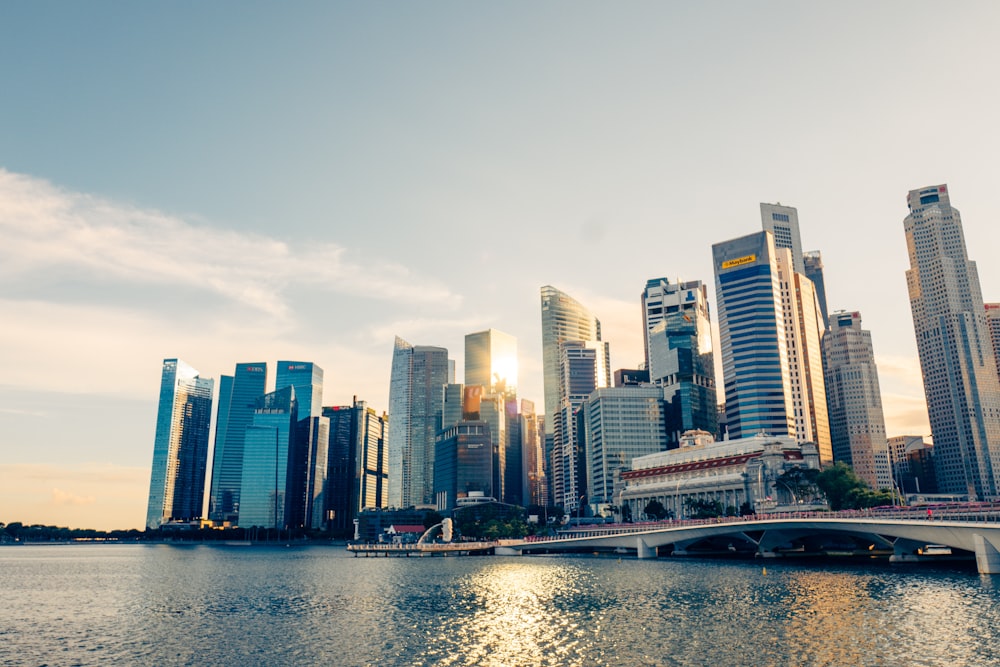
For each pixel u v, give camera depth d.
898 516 164.50
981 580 127.44
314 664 81.88
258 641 95.31
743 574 159.25
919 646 78.62
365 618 112.50
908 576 139.25
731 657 77.69
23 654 90.75
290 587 167.00
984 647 77.06
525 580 167.88
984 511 148.62
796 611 103.44
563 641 89.75
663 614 106.06
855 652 77.38
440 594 143.50
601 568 196.75
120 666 83.38
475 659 82.06
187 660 85.44
